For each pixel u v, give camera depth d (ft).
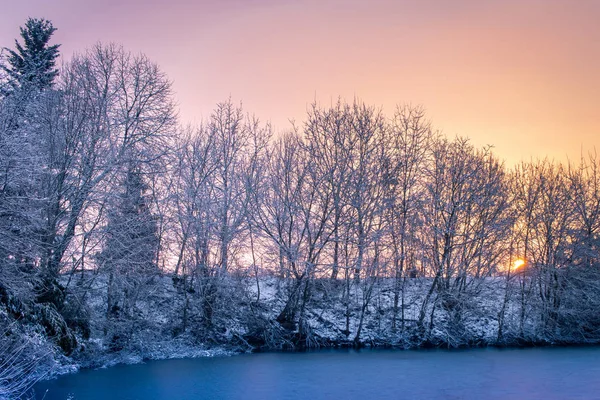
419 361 111.45
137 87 124.06
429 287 145.28
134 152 121.08
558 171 154.81
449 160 142.51
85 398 77.51
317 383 90.27
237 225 130.62
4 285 83.76
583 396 81.00
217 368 102.68
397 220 138.21
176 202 130.21
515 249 145.07
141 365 104.47
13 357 78.13
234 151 140.77
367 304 136.15
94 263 108.68
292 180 136.46
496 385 88.33
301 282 130.41
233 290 130.52
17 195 88.33
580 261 146.10
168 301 131.34
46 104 108.47
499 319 136.56
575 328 139.85
